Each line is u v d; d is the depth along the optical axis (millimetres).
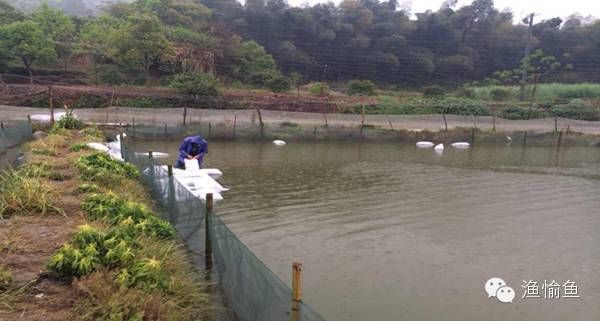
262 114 24922
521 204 11531
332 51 46844
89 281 3922
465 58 48562
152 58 30703
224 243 4945
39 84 29172
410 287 6574
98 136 15984
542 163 18609
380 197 11875
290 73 43125
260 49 38875
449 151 21609
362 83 37469
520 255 7992
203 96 28719
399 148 22047
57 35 33562
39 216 5938
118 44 29703
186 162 13008
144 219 5957
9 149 13492
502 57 50688
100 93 27312
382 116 26500
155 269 4301
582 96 39188
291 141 22781
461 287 6629
